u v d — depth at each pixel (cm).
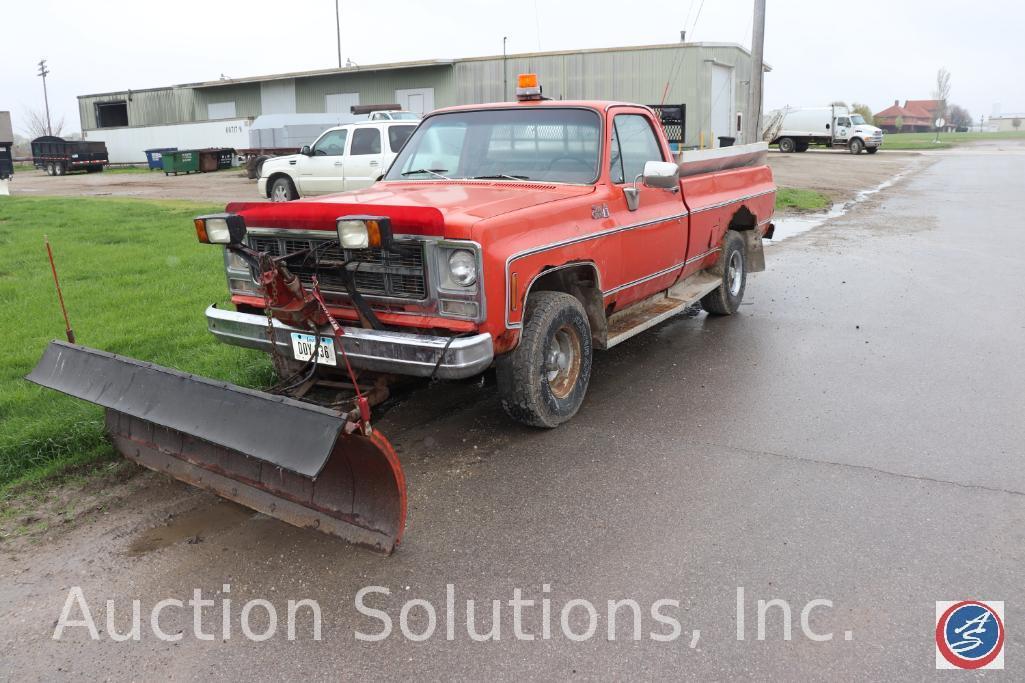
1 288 872
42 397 539
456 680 283
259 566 360
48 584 350
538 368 473
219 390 356
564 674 284
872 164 3444
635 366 646
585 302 539
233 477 400
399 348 416
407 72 3903
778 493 415
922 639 298
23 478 446
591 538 374
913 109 15025
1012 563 347
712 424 514
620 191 553
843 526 380
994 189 2250
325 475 368
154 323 720
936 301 854
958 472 436
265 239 484
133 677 290
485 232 418
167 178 3197
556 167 557
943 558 352
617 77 3512
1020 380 588
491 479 438
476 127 590
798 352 674
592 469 448
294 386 453
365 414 323
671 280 660
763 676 280
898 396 559
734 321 791
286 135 2744
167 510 414
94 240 1243
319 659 296
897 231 1415
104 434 483
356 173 1691
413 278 432
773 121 4525
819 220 1595
